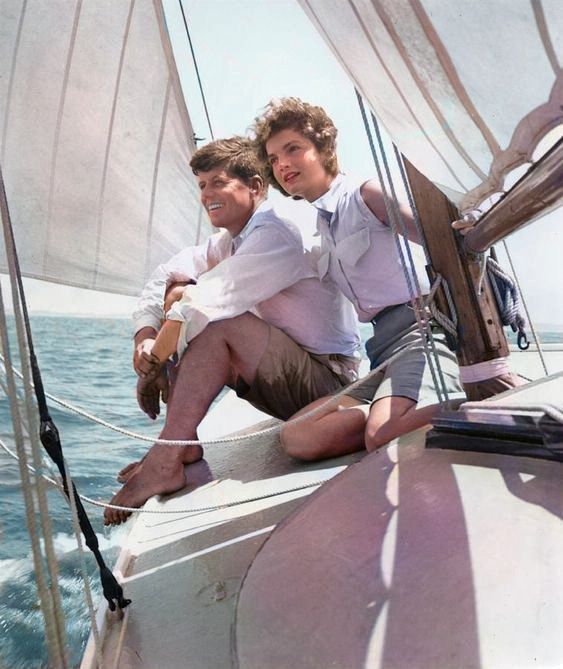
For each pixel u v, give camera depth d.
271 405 2.48
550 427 1.11
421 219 1.77
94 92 3.75
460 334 1.82
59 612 0.75
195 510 1.78
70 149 3.72
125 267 4.06
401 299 2.30
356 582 0.94
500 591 0.83
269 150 2.37
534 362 3.29
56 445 1.01
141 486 2.12
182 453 2.17
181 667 1.11
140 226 4.05
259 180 2.60
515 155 0.95
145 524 1.84
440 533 0.98
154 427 6.23
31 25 3.45
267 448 2.48
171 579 1.44
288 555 1.08
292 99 2.31
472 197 1.22
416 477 1.18
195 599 1.33
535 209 1.05
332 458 2.17
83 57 3.66
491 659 0.74
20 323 0.83
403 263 1.71
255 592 1.01
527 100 0.84
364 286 2.32
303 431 2.17
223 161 2.54
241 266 2.29
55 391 9.24
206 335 2.28
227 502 1.90
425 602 0.86
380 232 2.25
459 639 0.78
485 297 1.80
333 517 1.14
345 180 2.36
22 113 3.54
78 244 3.84
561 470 1.07
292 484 1.97
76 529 1.01
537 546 0.88
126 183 3.94
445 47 0.89
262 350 2.33
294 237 2.42
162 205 4.14
